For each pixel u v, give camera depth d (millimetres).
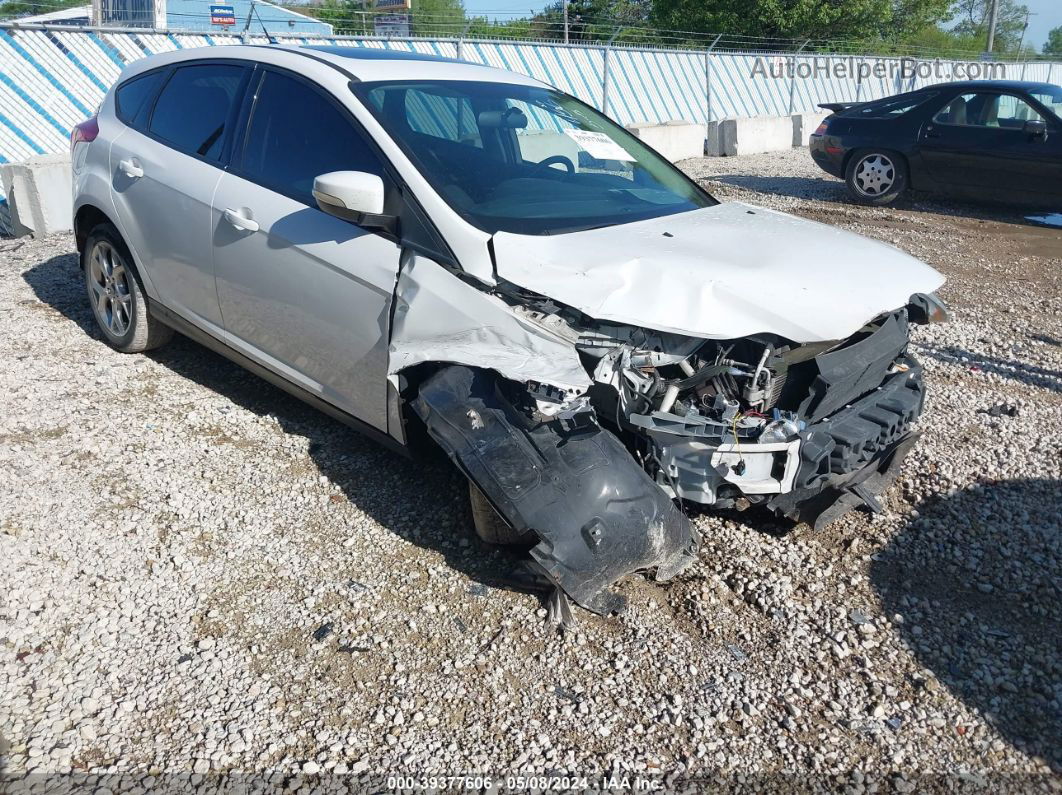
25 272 7172
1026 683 3037
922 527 3918
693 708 2879
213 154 4434
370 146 3744
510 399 3152
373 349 3623
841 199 12016
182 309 4754
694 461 3131
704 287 3105
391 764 2631
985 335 6621
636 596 3385
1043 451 4684
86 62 10648
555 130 4438
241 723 2752
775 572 3557
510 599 3340
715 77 18703
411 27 21766
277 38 12031
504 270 3246
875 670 3070
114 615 3193
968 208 11625
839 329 3105
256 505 3906
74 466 4141
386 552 3604
